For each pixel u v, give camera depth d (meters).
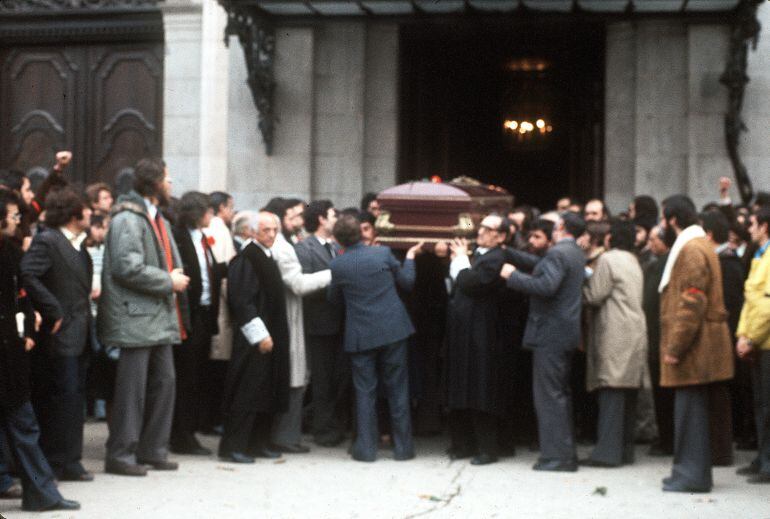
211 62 14.51
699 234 7.75
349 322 8.81
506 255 8.98
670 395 9.06
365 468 8.46
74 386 7.59
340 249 9.91
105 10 15.08
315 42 13.90
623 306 8.49
